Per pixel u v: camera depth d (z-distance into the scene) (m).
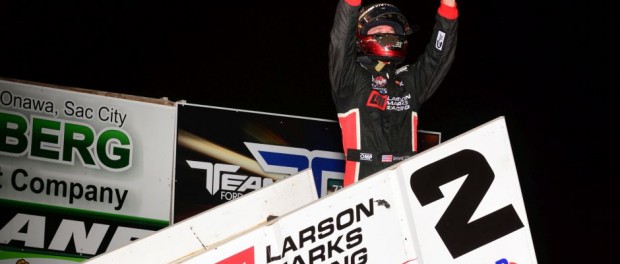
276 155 6.18
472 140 3.76
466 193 3.72
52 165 5.78
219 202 6.04
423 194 3.68
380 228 3.64
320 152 6.25
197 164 6.02
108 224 5.84
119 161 5.88
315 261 3.55
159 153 5.95
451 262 3.66
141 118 5.94
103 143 5.86
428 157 3.71
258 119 6.17
